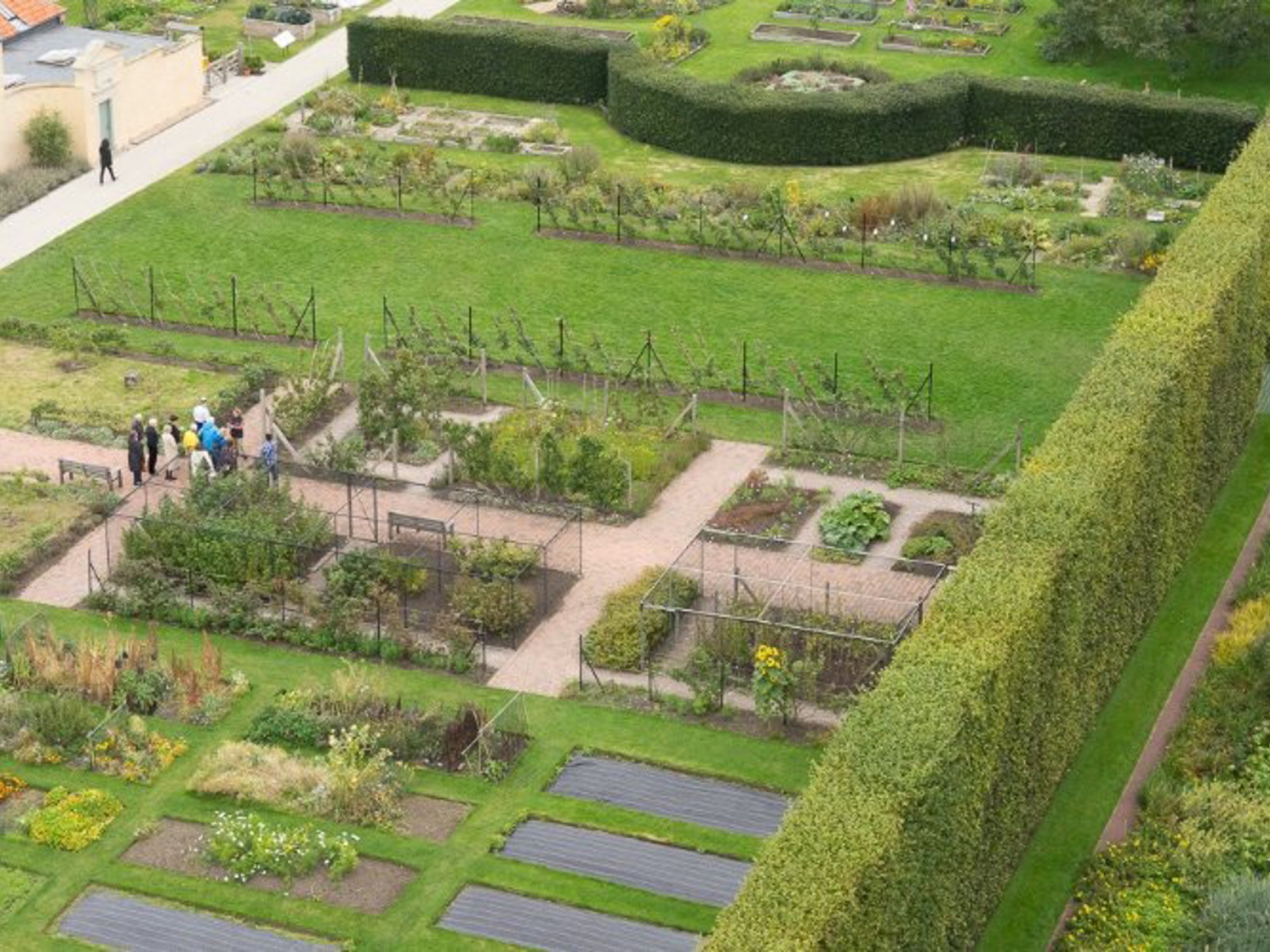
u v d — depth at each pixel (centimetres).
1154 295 6588
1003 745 4925
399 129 10062
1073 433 5806
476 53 10469
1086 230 8869
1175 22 10419
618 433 7194
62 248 8700
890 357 7838
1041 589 5084
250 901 5012
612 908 4988
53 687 5800
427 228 8925
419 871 5122
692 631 6144
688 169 9631
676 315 8181
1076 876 5162
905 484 6969
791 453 7156
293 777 5403
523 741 5638
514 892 5047
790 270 8544
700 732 5684
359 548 6381
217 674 5806
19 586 6378
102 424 7325
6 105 9288
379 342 7931
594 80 10394
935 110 9788
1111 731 5741
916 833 4400
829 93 9775
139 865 5141
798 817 4319
